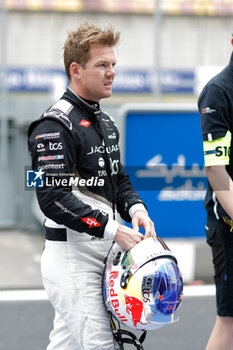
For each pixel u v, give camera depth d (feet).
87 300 24.43
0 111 68.59
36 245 61.87
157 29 83.82
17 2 91.91
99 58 23.85
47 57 92.79
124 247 23.59
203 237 52.26
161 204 51.19
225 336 28.22
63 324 25.48
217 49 100.27
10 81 89.86
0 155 68.49
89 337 24.45
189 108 50.55
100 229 23.47
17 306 43.45
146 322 23.04
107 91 24.32
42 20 93.40
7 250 59.72
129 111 49.42
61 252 24.57
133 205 25.84
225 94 26.63
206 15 99.60
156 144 50.37
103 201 24.71
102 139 24.71
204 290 47.70
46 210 23.63
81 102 24.22
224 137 26.63
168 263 23.26
